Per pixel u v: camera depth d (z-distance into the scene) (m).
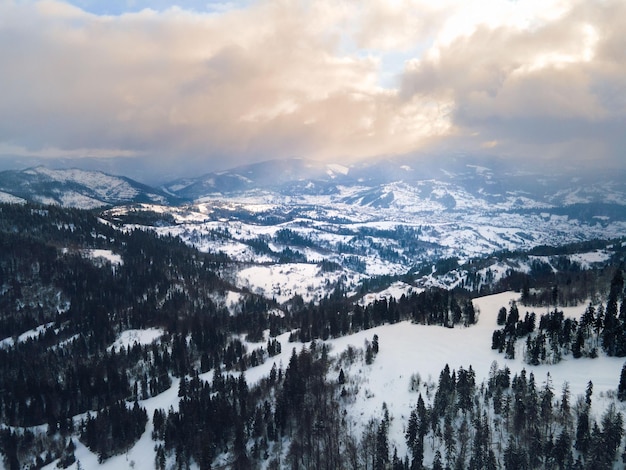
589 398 148.25
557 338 197.12
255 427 189.50
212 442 190.50
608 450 124.69
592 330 198.88
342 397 192.50
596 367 174.50
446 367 177.12
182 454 194.38
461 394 165.88
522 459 134.25
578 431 133.75
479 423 150.25
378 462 152.00
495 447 146.25
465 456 146.62
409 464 151.50
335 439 170.62
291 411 191.12
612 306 195.38
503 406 157.62
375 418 173.75
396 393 187.62
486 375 185.00
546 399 147.88
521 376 166.50
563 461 131.25
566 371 176.75
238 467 173.75
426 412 162.75
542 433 142.50
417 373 197.00
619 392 149.12
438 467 143.12
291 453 173.62
